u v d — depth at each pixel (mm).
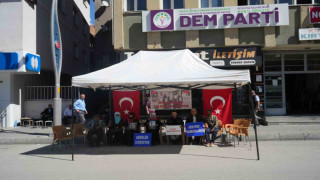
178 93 12523
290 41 13297
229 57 13375
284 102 14930
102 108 20156
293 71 14992
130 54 13680
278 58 15055
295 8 13398
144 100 13938
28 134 11977
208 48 13469
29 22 15062
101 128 10266
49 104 15133
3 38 14273
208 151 8859
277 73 15023
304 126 12805
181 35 13586
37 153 9055
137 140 10070
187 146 9820
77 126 10469
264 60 15102
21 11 14289
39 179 5887
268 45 13242
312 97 16859
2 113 14398
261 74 14211
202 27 13258
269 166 6715
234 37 13273
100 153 8914
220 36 13438
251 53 13320
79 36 23547
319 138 10727
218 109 10375
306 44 13297
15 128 13977
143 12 13477
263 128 12305
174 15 13398
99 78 8344
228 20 13164
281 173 6043
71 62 21266
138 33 13727
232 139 10867
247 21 13133
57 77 11703
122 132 10375
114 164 7293
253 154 8234
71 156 8477
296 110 16906
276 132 11023
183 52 10133
